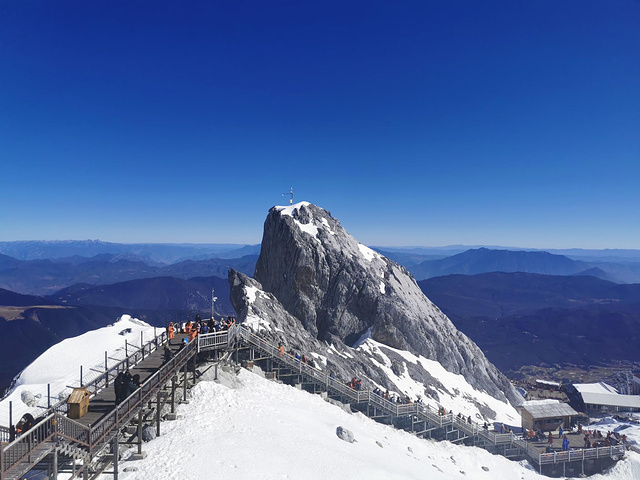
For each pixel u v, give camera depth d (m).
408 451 36.28
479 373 77.25
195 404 30.23
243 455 22.80
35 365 51.47
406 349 72.38
